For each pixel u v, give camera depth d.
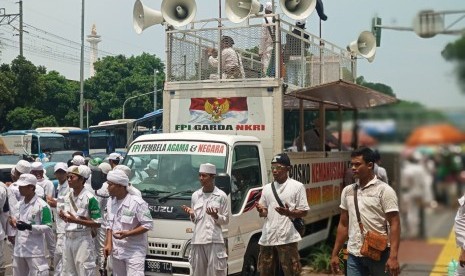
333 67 10.91
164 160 7.02
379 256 4.79
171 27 8.77
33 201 6.54
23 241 6.55
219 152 6.86
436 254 6.80
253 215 7.11
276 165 6.01
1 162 20.48
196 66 8.69
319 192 9.19
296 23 9.72
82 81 36.03
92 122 49.59
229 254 6.51
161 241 6.38
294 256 6.00
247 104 7.99
